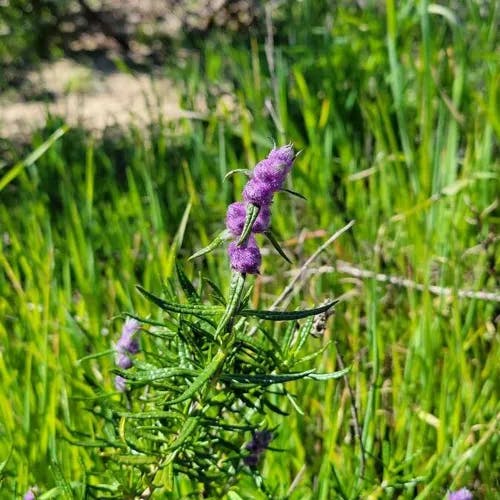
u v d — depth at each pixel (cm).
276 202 363
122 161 455
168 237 364
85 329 277
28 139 511
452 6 518
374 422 251
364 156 415
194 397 169
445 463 244
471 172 360
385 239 348
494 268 306
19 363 276
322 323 181
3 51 675
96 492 207
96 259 337
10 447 220
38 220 367
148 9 743
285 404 252
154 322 169
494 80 363
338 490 226
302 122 442
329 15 511
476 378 265
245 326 175
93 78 647
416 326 291
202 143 414
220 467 195
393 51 373
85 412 250
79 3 723
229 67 546
